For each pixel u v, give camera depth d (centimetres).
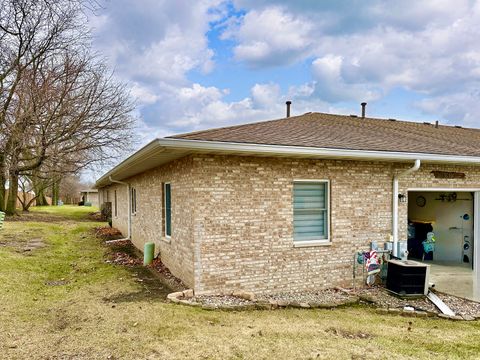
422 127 1442
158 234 1012
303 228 791
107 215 2508
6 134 1878
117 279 815
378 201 855
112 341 455
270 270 738
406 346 489
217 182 693
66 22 1359
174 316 554
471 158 874
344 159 798
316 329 534
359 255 825
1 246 1151
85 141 2128
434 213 1220
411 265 767
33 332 484
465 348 491
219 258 693
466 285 885
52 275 873
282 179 752
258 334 498
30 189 3247
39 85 1828
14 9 1110
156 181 1034
